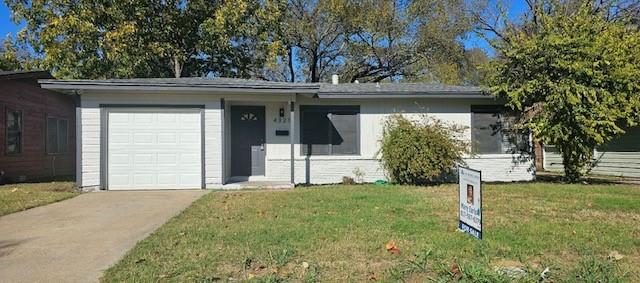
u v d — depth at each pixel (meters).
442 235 5.48
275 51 23.11
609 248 4.90
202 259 4.59
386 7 25.61
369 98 12.70
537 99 11.62
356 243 5.15
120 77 21.02
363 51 26.62
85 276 4.15
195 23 22.98
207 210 7.72
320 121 12.81
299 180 12.68
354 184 12.31
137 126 11.22
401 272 4.09
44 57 20.81
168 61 23.16
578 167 12.66
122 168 11.17
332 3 24.84
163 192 10.54
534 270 3.97
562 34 11.21
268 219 6.75
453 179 12.60
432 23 25.89
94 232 6.04
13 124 14.27
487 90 12.29
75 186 11.60
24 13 20.59
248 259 4.53
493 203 8.30
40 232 6.06
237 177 12.71
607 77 10.78
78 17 20.03
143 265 4.41
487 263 4.22
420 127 11.95
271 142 12.74
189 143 11.38
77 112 10.98
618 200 8.52
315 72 27.58
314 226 6.15
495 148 13.23
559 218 6.75
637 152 14.62
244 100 11.89
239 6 22.11
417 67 27.11
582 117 10.80
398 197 9.13
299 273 4.12
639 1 20.25
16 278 4.10
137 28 20.58
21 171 14.66
